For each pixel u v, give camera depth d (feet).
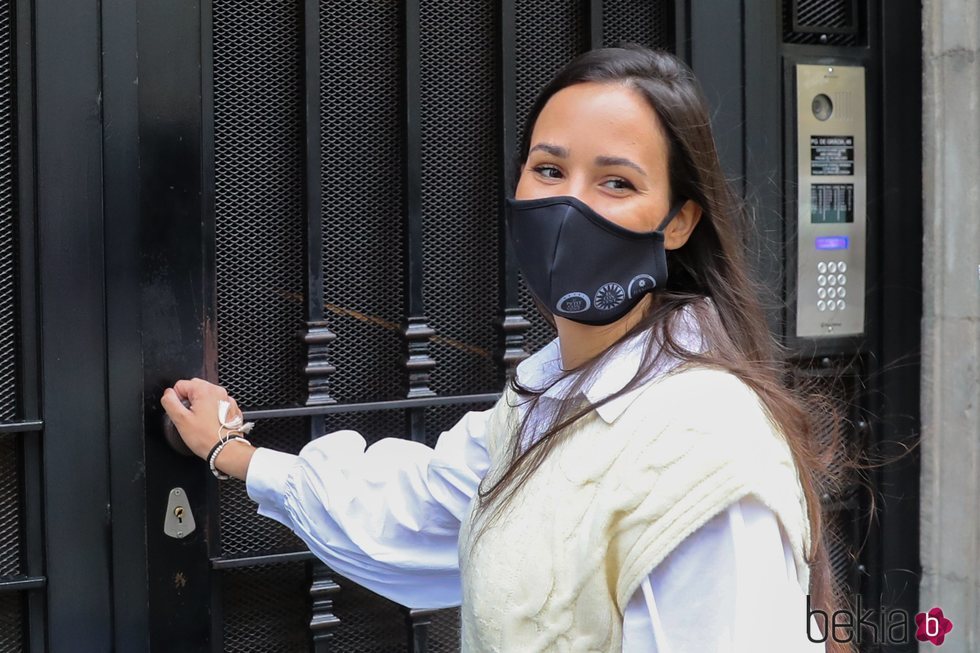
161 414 5.89
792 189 7.34
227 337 6.23
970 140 7.39
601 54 3.83
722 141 7.07
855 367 7.64
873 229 7.60
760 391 3.65
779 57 7.26
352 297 6.50
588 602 3.51
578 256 3.74
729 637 3.23
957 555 7.61
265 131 6.24
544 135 3.81
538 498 3.68
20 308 5.65
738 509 3.29
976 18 7.29
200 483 5.99
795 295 7.37
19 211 5.60
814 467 4.09
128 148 5.77
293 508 5.11
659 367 3.63
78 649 5.78
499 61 6.69
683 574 3.32
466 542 3.99
